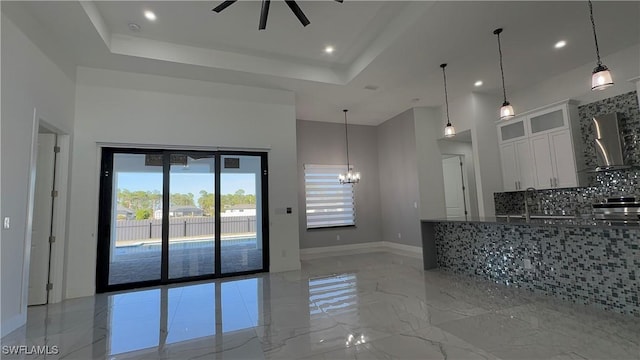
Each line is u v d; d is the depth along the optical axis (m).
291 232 5.49
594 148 4.69
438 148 7.03
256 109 5.41
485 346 2.34
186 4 3.55
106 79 4.55
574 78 5.02
